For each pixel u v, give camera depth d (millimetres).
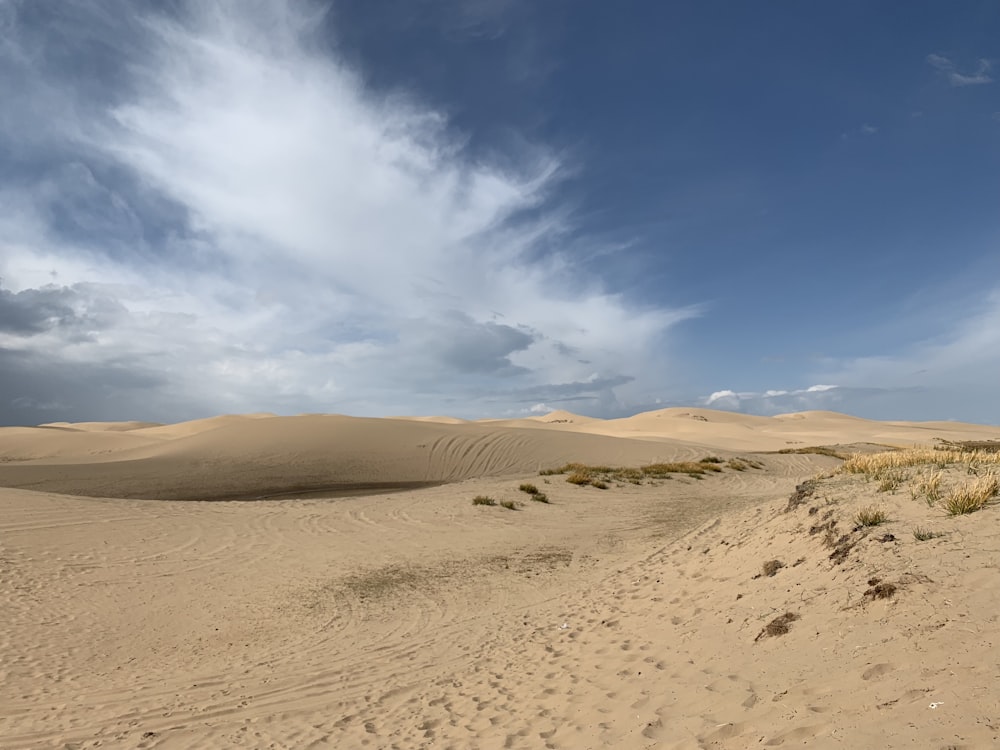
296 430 41594
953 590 4527
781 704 4031
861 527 6570
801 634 5074
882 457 11039
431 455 37562
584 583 10750
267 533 16234
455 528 16609
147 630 9672
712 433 76938
